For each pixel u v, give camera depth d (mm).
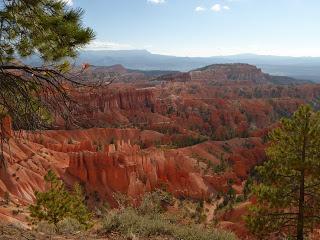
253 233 20109
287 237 19453
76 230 12594
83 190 87500
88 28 7465
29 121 8242
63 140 135500
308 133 18844
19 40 7828
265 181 20234
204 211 82062
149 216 13695
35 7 7355
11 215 41438
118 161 98188
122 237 11531
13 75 7922
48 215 24781
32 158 85188
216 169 123875
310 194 19312
